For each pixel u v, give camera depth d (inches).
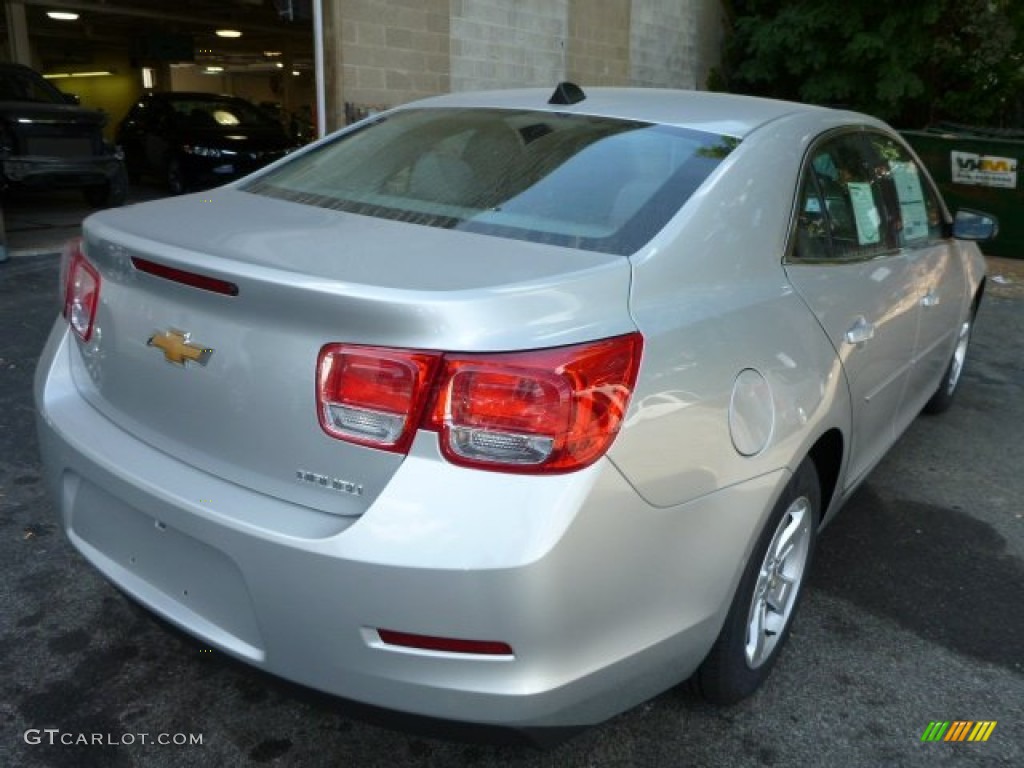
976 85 546.9
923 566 135.9
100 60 885.2
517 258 80.1
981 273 191.9
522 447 68.7
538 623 68.7
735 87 623.8
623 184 96.1
